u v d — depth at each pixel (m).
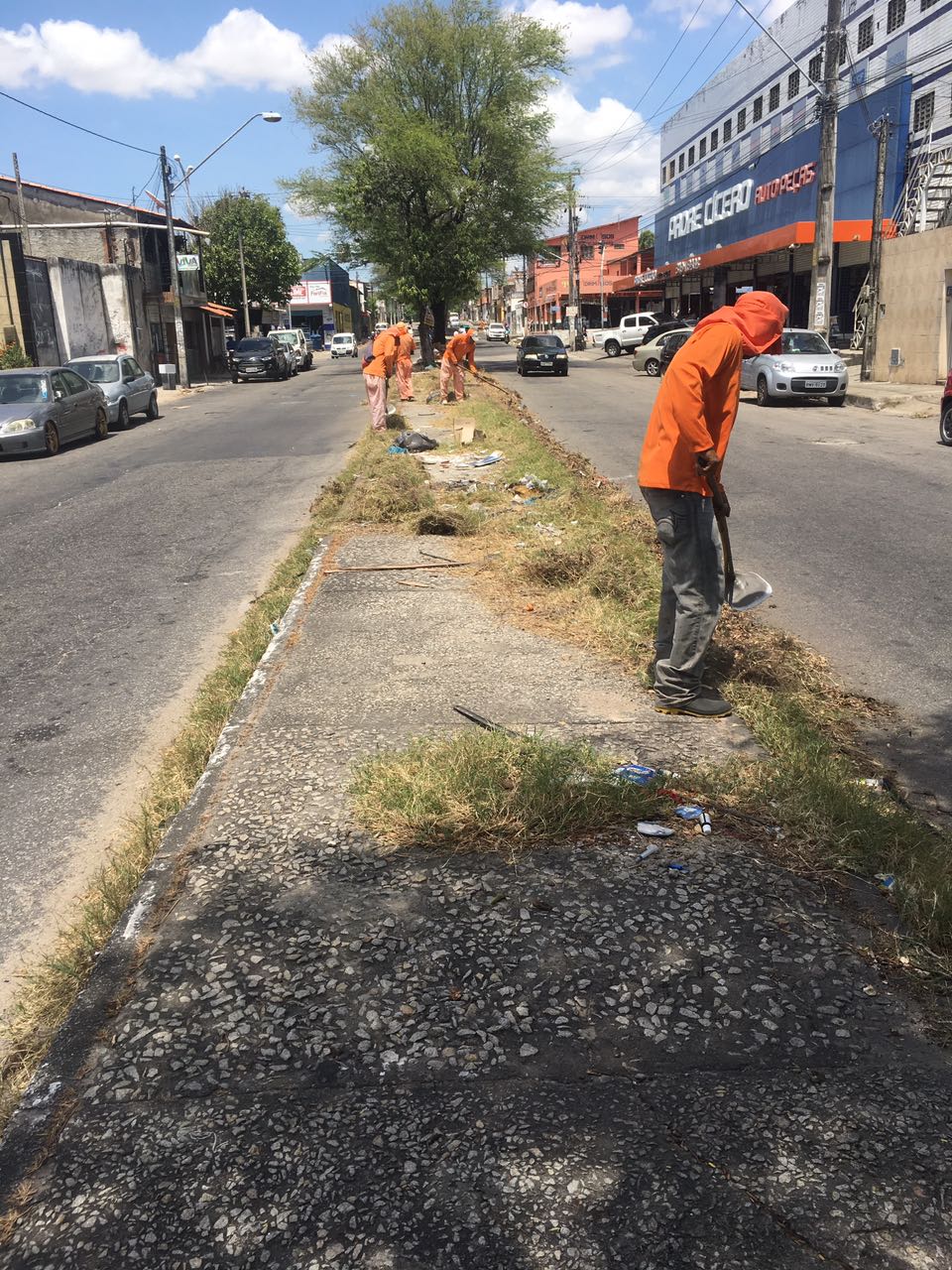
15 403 16.81
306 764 3.76
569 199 39.75
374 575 6.71
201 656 5.89
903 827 3.18
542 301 95.56
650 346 33.88
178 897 2.91
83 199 37.97
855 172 33.94
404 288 37.38
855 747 4.18
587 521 8.05
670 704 4.15
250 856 3.11
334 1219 1.83
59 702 5.25
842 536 8.42
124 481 13.38
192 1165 1.96
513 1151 1.97
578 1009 2.38
